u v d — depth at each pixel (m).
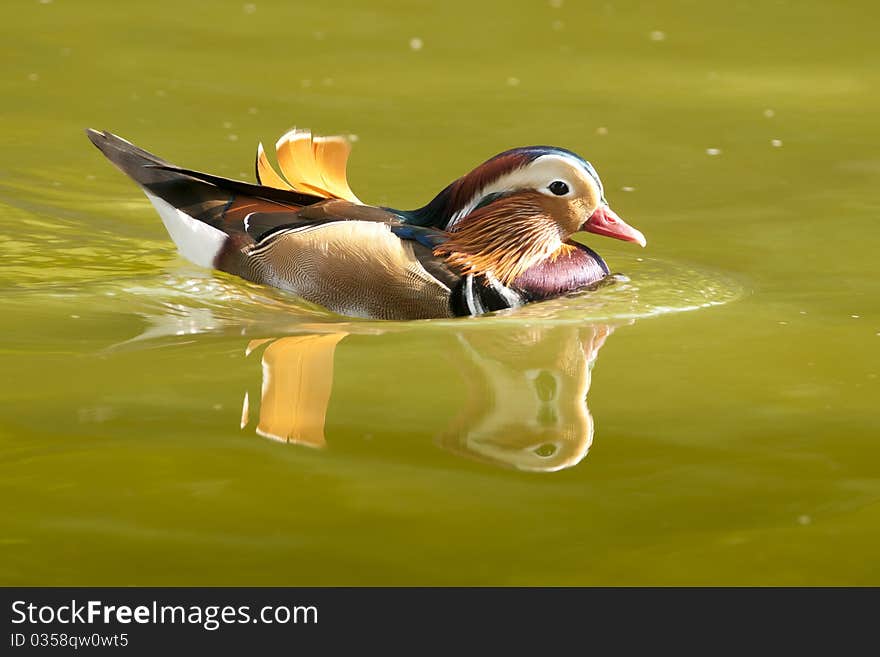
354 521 8.15
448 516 8.23
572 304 12.61
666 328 11.89
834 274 13.47
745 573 7.64
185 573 7.54
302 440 9.30
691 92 20.34
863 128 18.75
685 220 15.27
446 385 10.41
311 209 12.97
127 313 12.12
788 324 11.97
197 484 8.59
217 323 11.96
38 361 10.77
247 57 21.56
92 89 19.77
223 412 9.76
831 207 15.64
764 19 24.27
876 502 8.45
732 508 8.37
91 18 23.22
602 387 10.42
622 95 20.16
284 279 12.77
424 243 12.57
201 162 17.02
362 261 12.40
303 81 20.50
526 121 18.89
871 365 10.88
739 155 17.61
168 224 13.57
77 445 9.12
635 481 8.73
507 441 9.32
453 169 16.95
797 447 9.27
